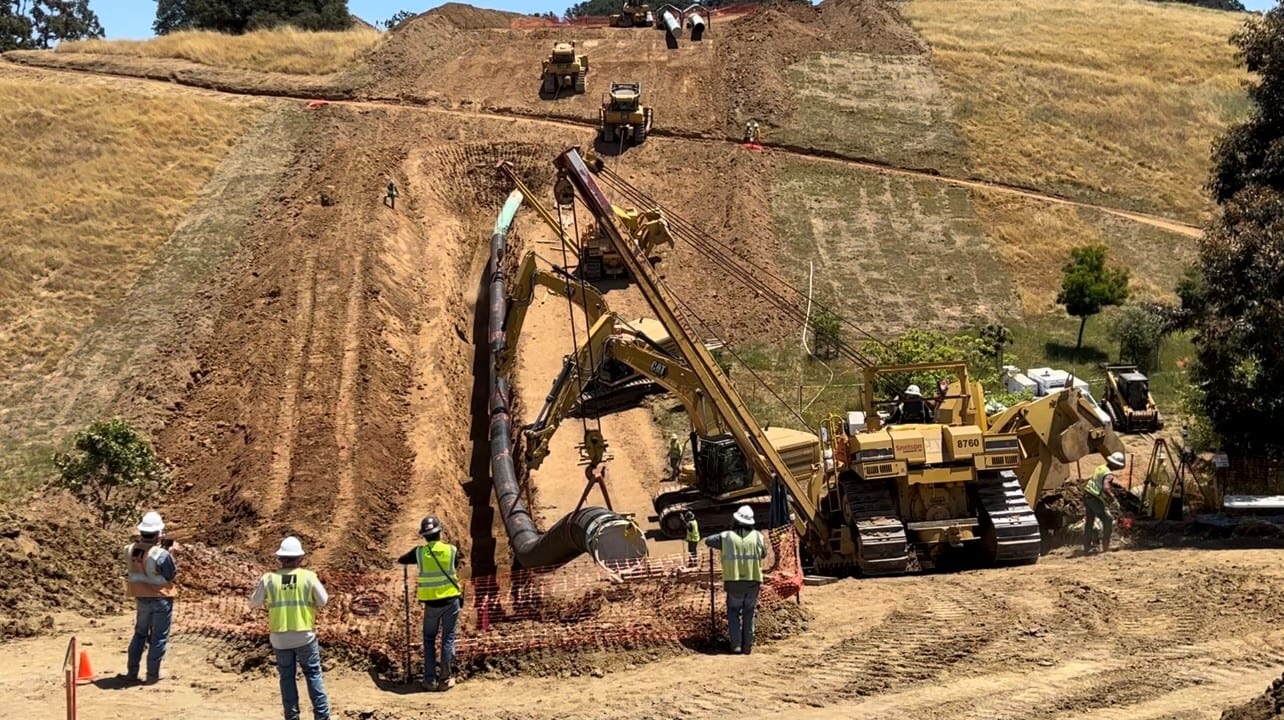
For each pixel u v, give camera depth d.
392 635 17.00
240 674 15.71
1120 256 52.91
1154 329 41.53
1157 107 68.50
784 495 24.84
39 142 56.91
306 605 13.43
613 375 38.03
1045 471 24.89
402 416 34.06
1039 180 60.03
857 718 13.79
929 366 25.38
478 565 28.17
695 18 73.75
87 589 18.80
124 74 69.12
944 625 17.92
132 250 47.53
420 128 61.47
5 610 17.27
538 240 51.38
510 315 34.41
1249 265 28.84
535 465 30.44
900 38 75.69
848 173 58.38
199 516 28.11
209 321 40.72
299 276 42.06
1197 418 32.59
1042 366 42.28
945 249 52.38
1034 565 23.06
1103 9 90.38
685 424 36.78
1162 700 14.00
